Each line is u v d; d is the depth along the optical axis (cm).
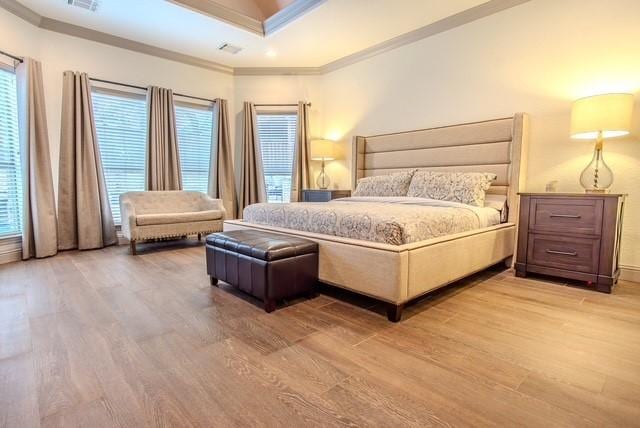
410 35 388
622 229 262
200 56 467
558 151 292
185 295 233
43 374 136
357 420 109
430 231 214
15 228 344
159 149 439
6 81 332
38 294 234
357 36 398
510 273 290
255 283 207
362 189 387
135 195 410
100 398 121
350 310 205
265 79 515
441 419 110
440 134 362
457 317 194
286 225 265
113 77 411
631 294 232
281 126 525
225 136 502
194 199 455
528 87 305
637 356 150
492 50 326
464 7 331
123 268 308
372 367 141
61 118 376
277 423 108
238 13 376
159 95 438
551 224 258
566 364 144
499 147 316
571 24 279
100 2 327
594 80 270
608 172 250
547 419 110
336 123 494
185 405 117
